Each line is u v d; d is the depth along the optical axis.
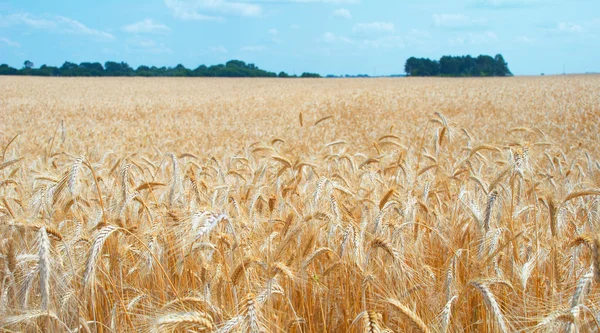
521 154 4.29
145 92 50.88
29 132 17.62
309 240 4.07
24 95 44.03
